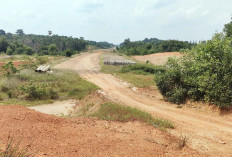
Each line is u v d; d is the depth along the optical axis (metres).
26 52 62.09
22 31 130.38
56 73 19.77
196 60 10.84
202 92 10.20
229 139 6.68
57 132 5.87
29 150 4.55
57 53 55.78
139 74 21.80
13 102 12.00
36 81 16.53
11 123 6.27
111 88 15.28
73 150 4.75
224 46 9.57
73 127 6.55
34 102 12.29
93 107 10.39
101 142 5.38
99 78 19.55
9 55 56.78
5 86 14.21
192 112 9.59
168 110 10.04
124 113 8.44
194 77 10.56
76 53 64.69
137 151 5.00
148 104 11.27
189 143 6.25
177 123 8.16
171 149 5.52
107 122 7.56
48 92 13.50
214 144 6.27
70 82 16.95
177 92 11.02
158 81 11.88
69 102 12.70
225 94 8.86
